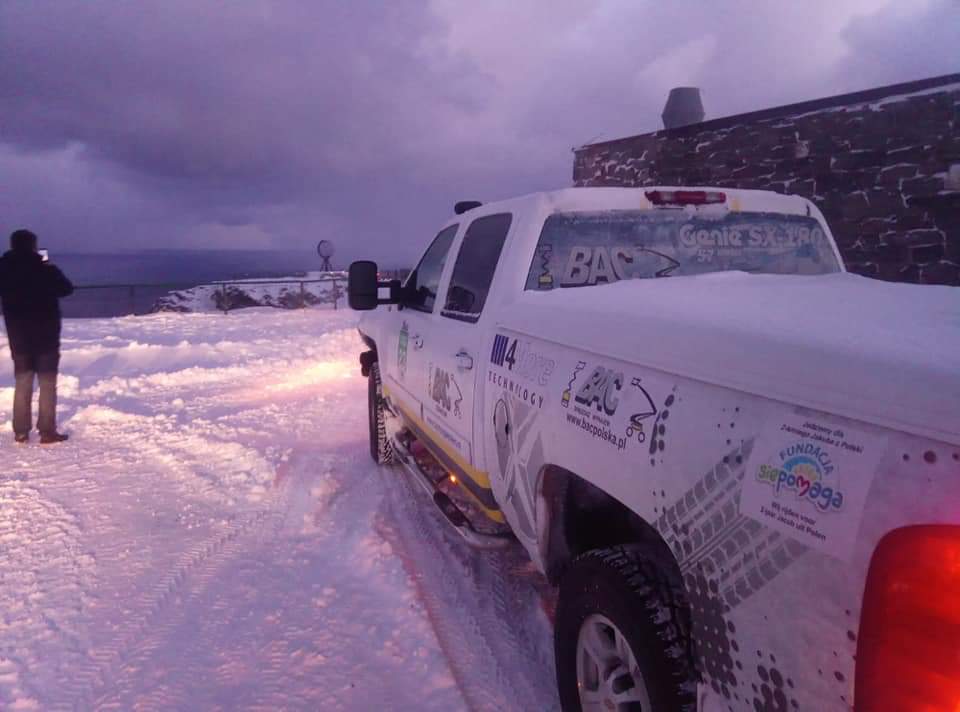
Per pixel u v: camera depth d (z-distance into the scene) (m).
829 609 1.41
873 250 9.23
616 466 2.09
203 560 4.31
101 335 13.81
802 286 2.59
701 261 3.51
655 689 1.95
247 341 13.05
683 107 12.50
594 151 13.52
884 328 1.68
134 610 3.74
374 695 2.99
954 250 8.52
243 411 8.38
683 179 11.77
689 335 1.94
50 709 2.97
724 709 1.74
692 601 1.83
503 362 2.98
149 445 6.97
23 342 6.97
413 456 4.79
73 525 4.89
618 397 2.13
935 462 1.26
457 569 4.09
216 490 5.55
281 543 4.53
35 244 6.97
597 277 3.34
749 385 1.67
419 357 4.38
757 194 3.67
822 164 9.74
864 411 1.40
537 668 3.16
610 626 2.21
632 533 2.66
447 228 4.68
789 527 1.50
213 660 3.27
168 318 16.80
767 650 1.58
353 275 4.55
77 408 8.65
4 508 5.25
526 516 2.88
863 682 1.34
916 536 1.25
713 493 1.71
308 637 3.43
